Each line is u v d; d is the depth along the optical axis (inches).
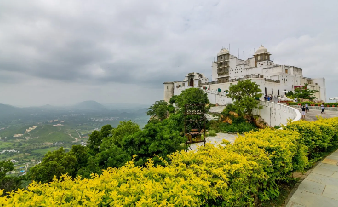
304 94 1920.5
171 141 526.3
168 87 2851.9
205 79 2844.5
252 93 1299.2
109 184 169.5
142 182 177.8
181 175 192.7
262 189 243.3
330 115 976.3
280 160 244.8
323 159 379.2
